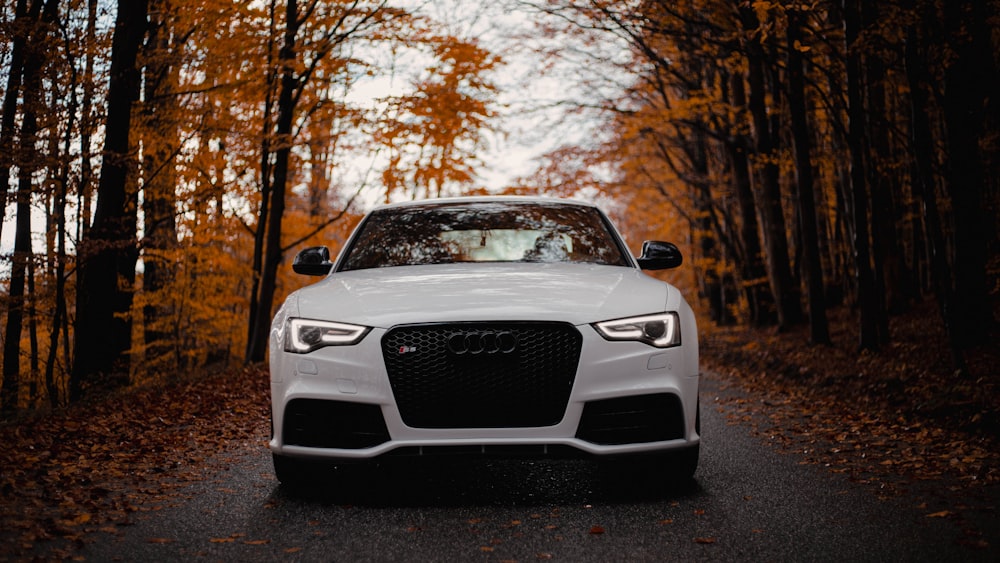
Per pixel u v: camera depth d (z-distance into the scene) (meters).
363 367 4.05
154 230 13.02
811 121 16.48
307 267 5.33
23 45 9.52
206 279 14.76
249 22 11.54
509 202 5.64
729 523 3.79
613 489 4.50
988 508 3.98
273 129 12.96
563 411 4.00
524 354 4.01
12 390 11.00
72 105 10.11
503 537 3.61
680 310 4.36
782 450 5.73
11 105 9.65
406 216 5.51
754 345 14.61
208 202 13.55
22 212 11.24
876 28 9.88
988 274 11.15
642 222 32.31
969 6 9.45
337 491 4.51
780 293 16.41
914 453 5.54
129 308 12.73
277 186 13.70
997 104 10.25
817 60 12.81
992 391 7.00
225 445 6.11
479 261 5.02
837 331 15.04
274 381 4.33
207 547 3.48
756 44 12.24
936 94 9.82
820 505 4.11
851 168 10.96
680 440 4.19
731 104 17.86
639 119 17.78
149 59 10.91
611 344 4.08
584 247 5.18
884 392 8.20
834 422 7.06
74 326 10.99
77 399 10.00
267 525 3.82
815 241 12.78
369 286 4.51
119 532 3.69
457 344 4.00
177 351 15.19
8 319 10.96
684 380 4.22
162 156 12.43
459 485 4.63
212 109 12.10
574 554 3.37
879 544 3.45
